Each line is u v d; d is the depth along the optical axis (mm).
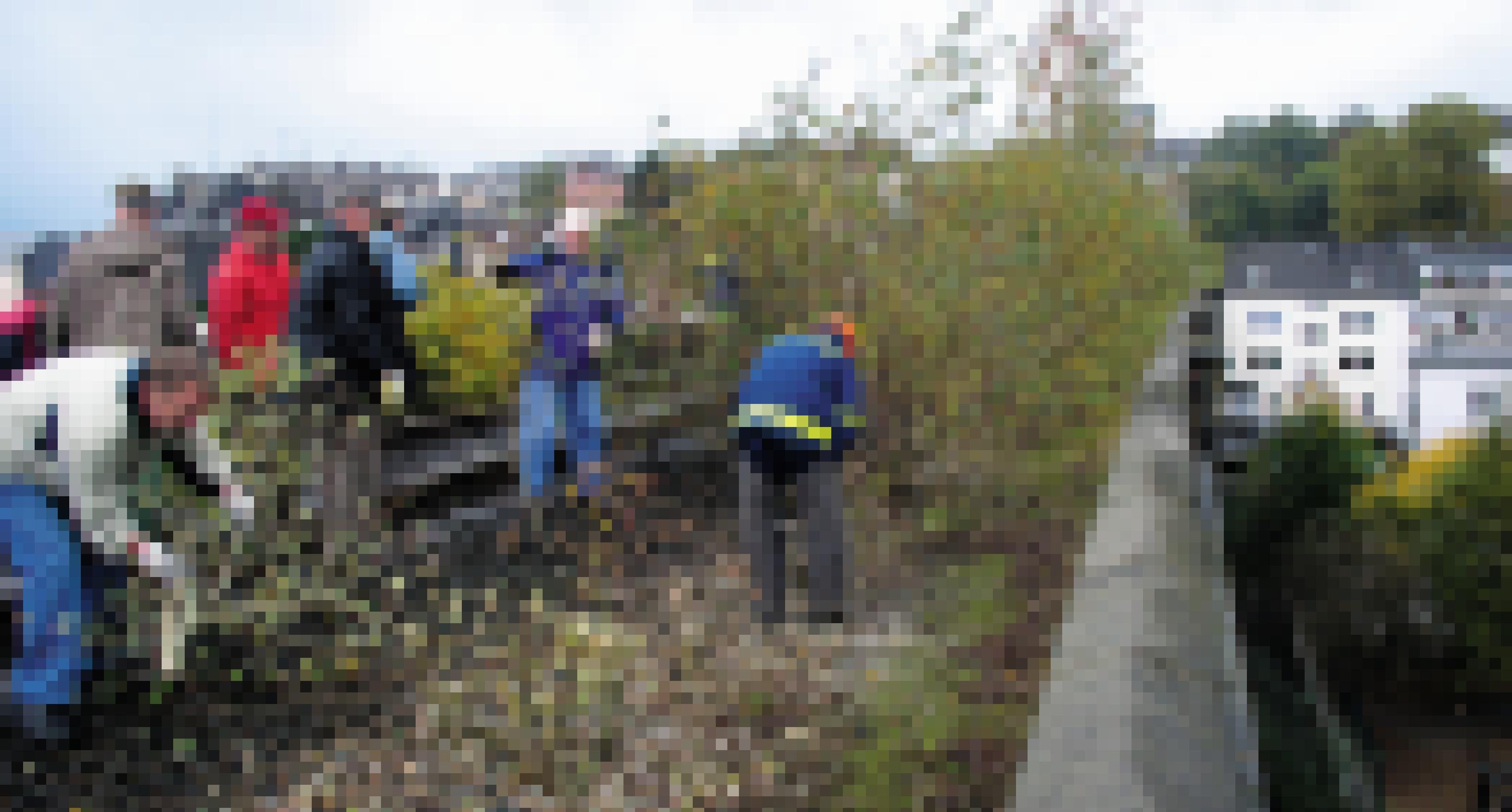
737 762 3656
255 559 4781
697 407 6910
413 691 4305
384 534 5652
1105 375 5828
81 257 7027
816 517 5262
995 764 3252
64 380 3998
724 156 6844
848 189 6371
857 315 5980
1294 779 2809
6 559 3801
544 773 3684
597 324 6336
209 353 6168
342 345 6676
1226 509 4836
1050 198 6039
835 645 4547
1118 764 2113
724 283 6848
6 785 3582
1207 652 2619
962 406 5602
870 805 3195
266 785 3629
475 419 7379
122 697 4094
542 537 5941
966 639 4105
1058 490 5145
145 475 4234
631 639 4707
